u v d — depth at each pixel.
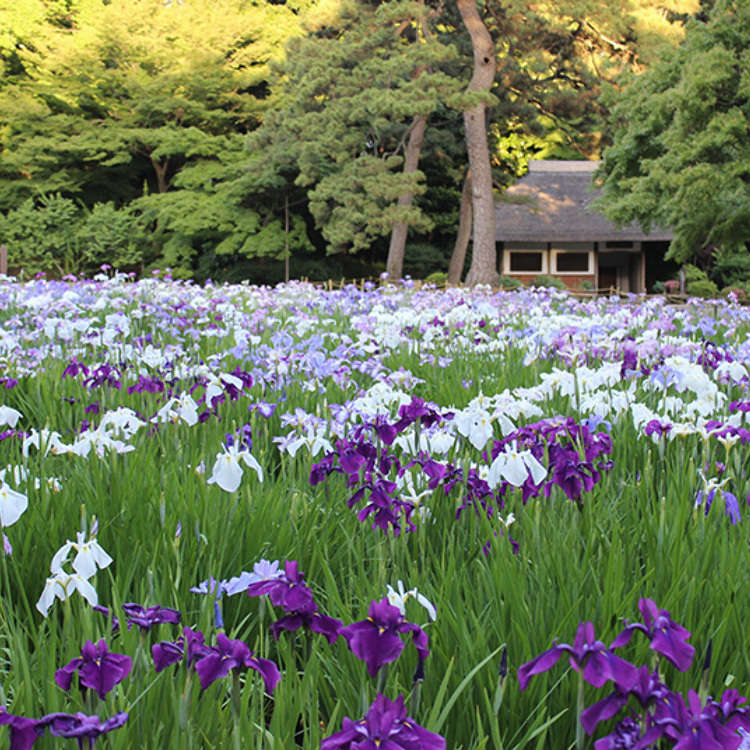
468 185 34.06
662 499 2.60
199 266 38.00
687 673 1.90
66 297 8.80
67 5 43.75
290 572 1.80
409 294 12.22
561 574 2.28
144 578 2.45
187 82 38.78
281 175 34.81
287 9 43.66
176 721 1.68
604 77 27.62
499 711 1.87
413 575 2.33
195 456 3.46
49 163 38.91
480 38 27.02
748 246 33.78
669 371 4.08
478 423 3.09
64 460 3.58
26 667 1.79
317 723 1.71
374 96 25.44
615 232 40.03
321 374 5.01
